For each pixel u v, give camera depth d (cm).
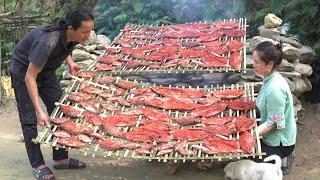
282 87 392
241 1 706
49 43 402
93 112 446
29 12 951
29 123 440
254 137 388
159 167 484
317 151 524
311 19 662
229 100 470
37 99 408
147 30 624
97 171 475
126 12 791
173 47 544
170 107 460
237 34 554
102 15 806
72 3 878
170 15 777
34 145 446
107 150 384
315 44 643
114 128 416
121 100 473
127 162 501
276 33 571
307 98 673
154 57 522
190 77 578
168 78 584
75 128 409
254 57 402
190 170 473
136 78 590
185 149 378
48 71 450
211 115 441
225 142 384
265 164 370
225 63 484
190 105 461
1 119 679
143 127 422
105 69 513
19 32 817
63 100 459
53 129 411
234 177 391
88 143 394
